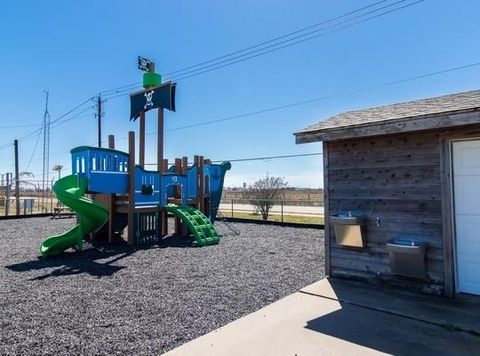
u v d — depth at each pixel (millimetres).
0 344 3264
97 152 8688
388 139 5098
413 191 4840
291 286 5250
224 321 3840
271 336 3379
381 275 5098
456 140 4504
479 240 4379
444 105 4711
